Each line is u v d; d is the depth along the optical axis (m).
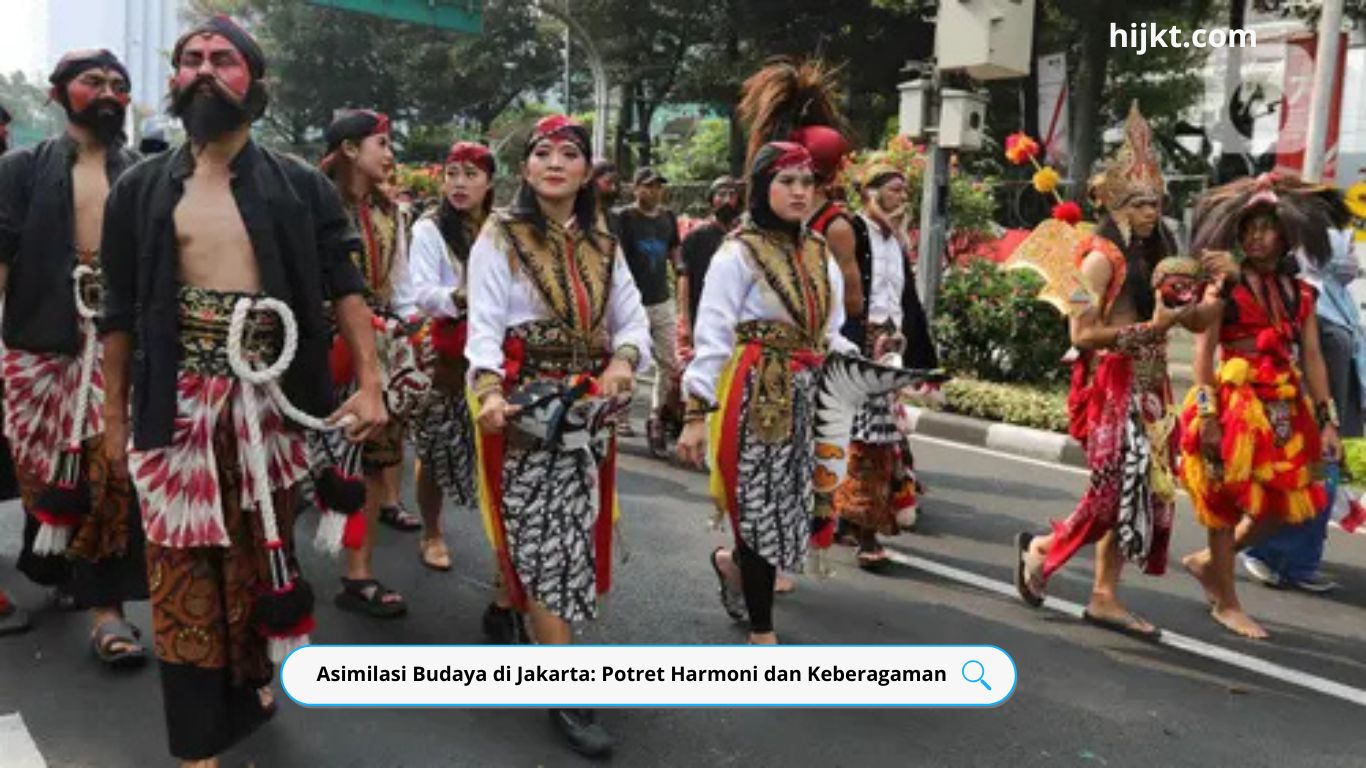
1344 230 5.33
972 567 5.29
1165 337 4.18
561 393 3.21
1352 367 5.49
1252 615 4.77
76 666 3.79
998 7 7.87
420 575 4.88
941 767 3.35
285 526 2.98
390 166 4.34
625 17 25.36
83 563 3.77
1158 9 19.42
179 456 2.76
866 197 5.48
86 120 3.73
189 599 2.82
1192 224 4.67
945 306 10.07
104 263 2.81
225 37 2.71
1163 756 3.47
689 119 43.38
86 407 3.66
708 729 3.53
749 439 3.78
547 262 3.31
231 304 2.77
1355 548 5.84
